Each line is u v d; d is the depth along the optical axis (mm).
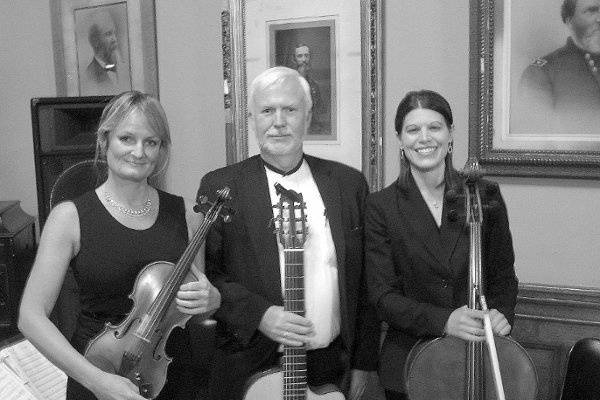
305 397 1914
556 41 2500
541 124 2561
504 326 1870
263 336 1994
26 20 3742
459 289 1965
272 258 1971
